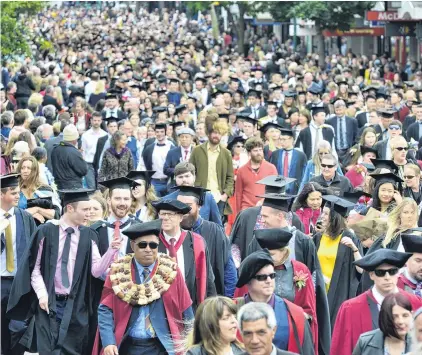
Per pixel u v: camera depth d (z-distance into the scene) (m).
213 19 79.62
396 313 10.68
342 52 68.56
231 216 20.77
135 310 12.52
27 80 36.06
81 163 22.34
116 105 29.62
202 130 25.19
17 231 14.63
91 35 78.44
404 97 34.38
